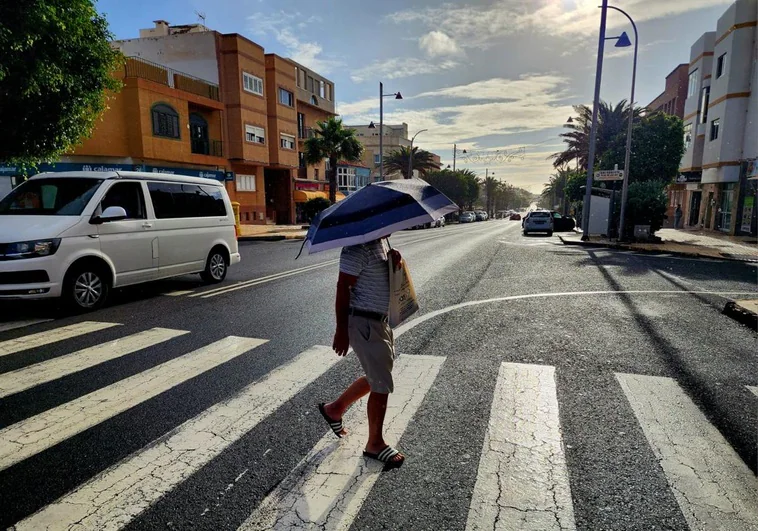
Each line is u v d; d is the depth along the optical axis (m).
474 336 5.57
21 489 2.63
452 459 2.93
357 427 3.37
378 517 2.39
